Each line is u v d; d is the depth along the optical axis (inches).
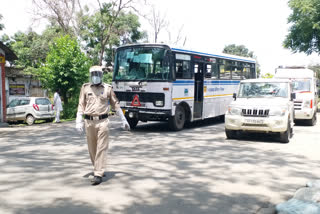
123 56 480.1
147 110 454.0
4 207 166.9
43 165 259.9
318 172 248.1
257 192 197.2
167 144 366.9
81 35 1378.0
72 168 250.8
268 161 284.0
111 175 231.5
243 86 437.7
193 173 240.2
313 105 566.3
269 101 387.9
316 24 816.3
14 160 278.8
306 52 943.7
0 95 632.4
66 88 788.0
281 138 378.6
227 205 173.5
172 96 450.0
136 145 358.6
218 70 578.6
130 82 464.8
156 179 222.4
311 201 159.8
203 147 350.0
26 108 723.4
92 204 172.2
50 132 475.5
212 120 671.8
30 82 1235.9
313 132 490.0
